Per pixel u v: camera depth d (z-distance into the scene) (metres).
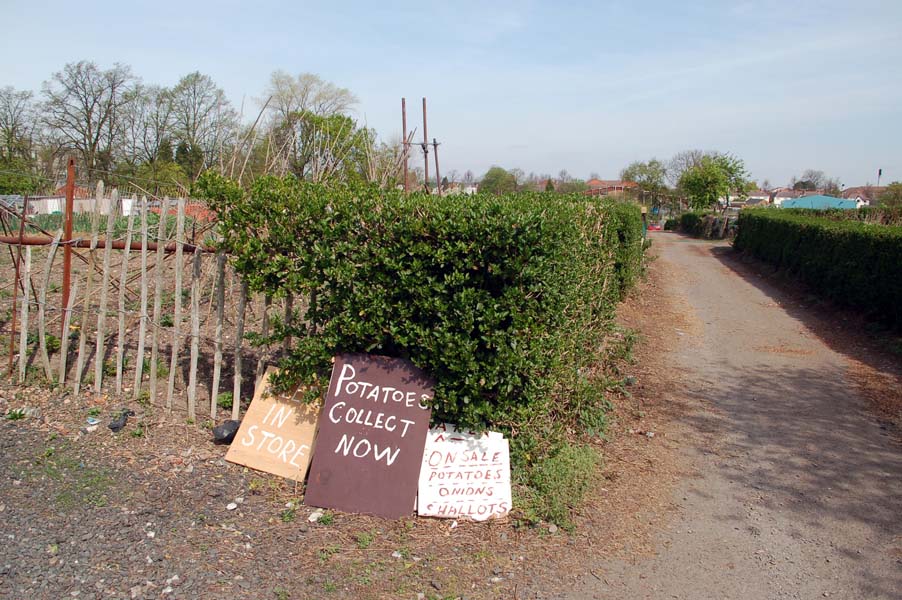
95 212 5.94
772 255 20.73
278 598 3.55
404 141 12.92
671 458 5.87
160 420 5.50
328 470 4.61
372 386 4.76
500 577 3.93
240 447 4.98
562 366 5.68
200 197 5.09
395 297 4.67
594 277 8.20
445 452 4.70
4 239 6.14
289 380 5.01
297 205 4.78
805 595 3.95
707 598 3.88
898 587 4.05
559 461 5.07
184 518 4.21
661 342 10.42
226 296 8.66
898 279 10.52
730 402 7.52
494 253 4.46
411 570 3.91
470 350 4.45
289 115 10.96
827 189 84.81
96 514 4.14
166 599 3.43
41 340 5.96
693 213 42.00
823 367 9.09
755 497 5.19
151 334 7.41
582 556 4.22
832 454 6.05
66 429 5.26
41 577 3.49
